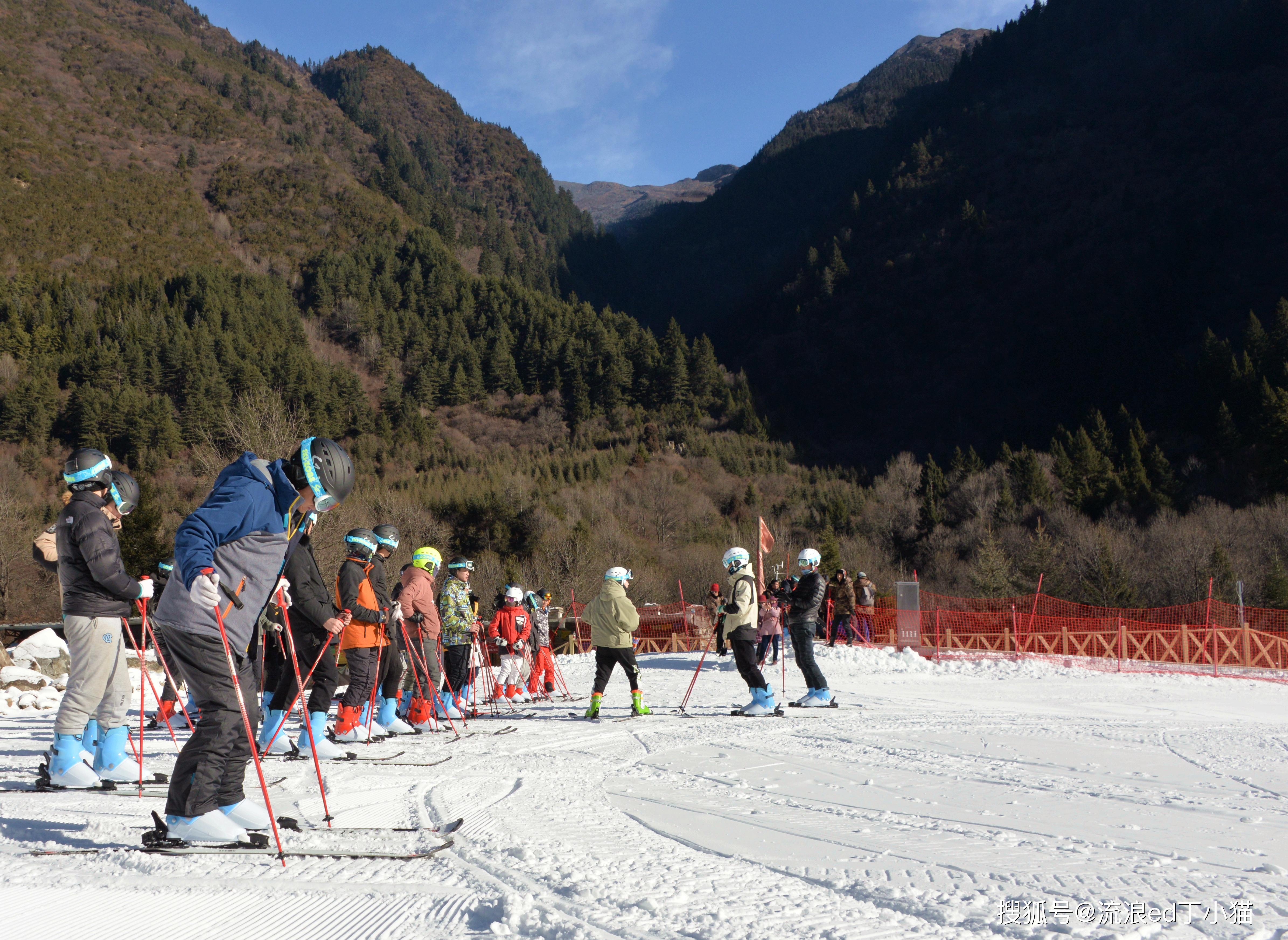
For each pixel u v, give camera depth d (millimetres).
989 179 181625
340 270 157375
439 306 155250
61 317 116750
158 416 79250
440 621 8875
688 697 10148
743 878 3039
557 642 25984
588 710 8469
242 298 138500
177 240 169625
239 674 3436
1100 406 111625
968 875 3105
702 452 108375
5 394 84062
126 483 5152
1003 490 69875
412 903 2734
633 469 101125
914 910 2703
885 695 10977
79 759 4684
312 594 5730
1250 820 4023
